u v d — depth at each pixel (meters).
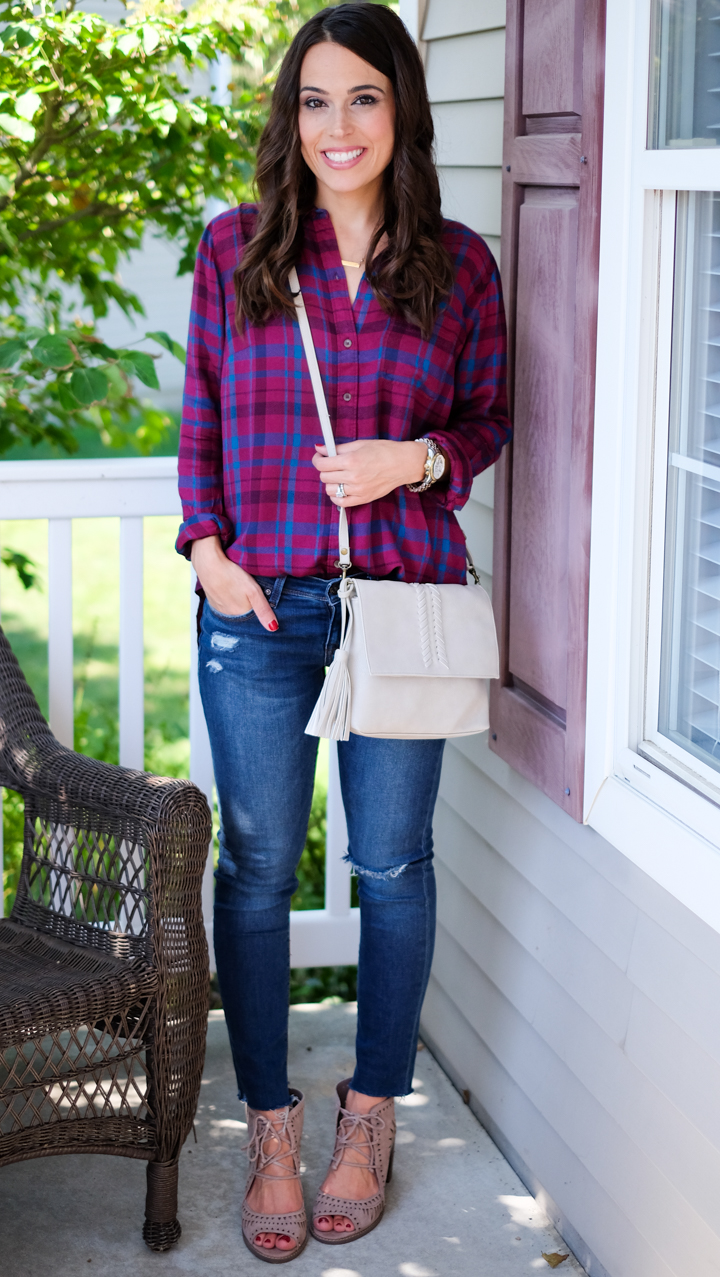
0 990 1.77
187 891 1.85
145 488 2.38
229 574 1.82
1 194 3.31
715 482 1.57
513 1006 2.16
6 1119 2.20
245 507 1.82
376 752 1.89
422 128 1.78
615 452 1.69
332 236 1.79
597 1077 1.86
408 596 1.79
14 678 2.12
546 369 1.90
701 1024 1.58
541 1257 1.96
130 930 1.93
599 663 1.77
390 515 1.83
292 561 1.80
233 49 3.46
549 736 1.93
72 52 3.20
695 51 1.48
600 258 1.69
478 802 2.31
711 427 1.57
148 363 3.24
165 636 5.54
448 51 2.34
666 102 1.54
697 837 1.56
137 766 2.53
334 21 1.69
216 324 1.84
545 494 1.93
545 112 1.85
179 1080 1.88
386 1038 2.01
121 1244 1.95
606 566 1.73
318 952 2.67
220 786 1.93
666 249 1.59
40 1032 1.71
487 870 2.27
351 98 1.70
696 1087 1.59
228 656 1.86
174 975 1.85
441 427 1.90
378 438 1.81
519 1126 2.15
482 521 2.29
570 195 1.82
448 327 1.84
